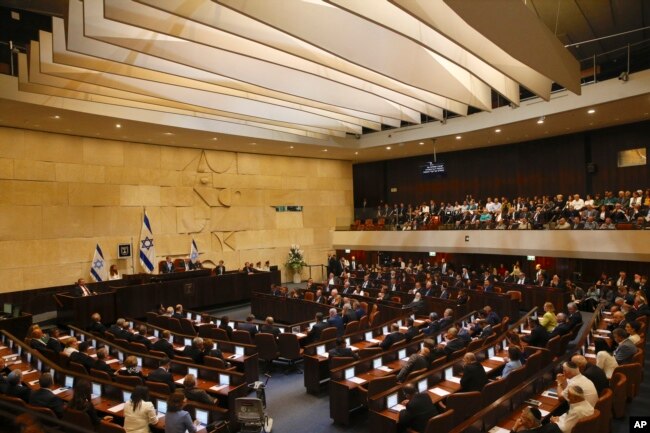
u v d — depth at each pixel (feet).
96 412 19.84
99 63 31.78
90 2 25.41
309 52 28.17
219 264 62.95
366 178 90.58
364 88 35.94
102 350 26.96
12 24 46.39
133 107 44.24
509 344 31.01
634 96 46.44
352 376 26.58
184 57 29.48
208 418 20.71
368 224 77.97
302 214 79.87
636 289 47.42
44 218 53.52
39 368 27.76
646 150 60.08
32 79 34.58
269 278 64.90
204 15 23.34
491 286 52.90
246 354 31.91
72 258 55.52
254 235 73.97
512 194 73.87
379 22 22.04
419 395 19.81
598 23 49.03
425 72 31.71
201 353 29.60
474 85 38.58
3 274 50.24
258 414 21.95
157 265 63.00
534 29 26.14
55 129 53.01
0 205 50.42
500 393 22.22
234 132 58.39
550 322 36.68
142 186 62.18
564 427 17.37
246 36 25.11
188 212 66.74
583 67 50.52
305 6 24.27
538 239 57.00
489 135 65.62
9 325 40.86
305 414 27.20
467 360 22.77
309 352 31.01
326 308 45.57
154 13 24.75
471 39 24.82
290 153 76.18
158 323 42.57
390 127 70.13
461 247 65.05
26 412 13.02
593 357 27.43
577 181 66.95
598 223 52.70
